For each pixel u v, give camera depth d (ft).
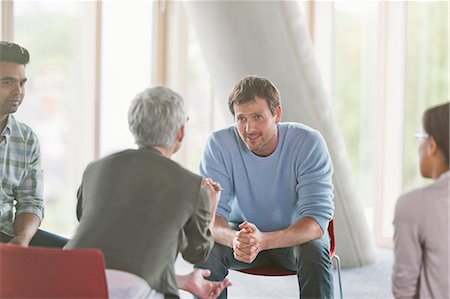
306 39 15.29
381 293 14.35
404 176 18.38
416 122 18.19
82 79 17.22
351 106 19.04
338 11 18.88
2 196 10.12
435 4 17.97
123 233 7.49
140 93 8.06
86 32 17.13
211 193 8.64
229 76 14.96
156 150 7.98
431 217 7.55
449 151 7.75
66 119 17.43
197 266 10.01
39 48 17.37
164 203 7.62
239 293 14.10
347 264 16.65
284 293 14.21
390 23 18.25
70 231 17.78
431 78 18.03
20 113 17.49
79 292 7.13
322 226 9.93
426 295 7.70
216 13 14.35
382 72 18.38
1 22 15.03
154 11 17.90
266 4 14.42
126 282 7.30
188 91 18.69
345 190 16.11
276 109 10.05
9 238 10.14
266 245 9.56
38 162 10.45
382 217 18.66
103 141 17.31
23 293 7.27
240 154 10.45
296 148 10.25
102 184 7.82
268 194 10.45
